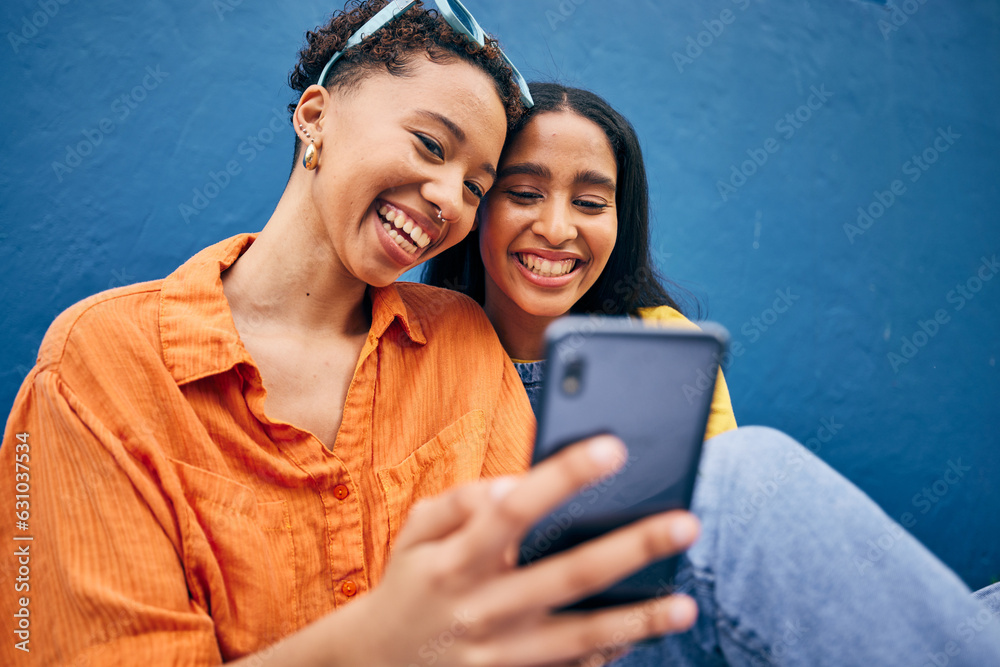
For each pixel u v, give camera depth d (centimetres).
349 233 96
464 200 106
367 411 99
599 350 50
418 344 110
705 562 55
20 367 152
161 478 81
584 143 121
